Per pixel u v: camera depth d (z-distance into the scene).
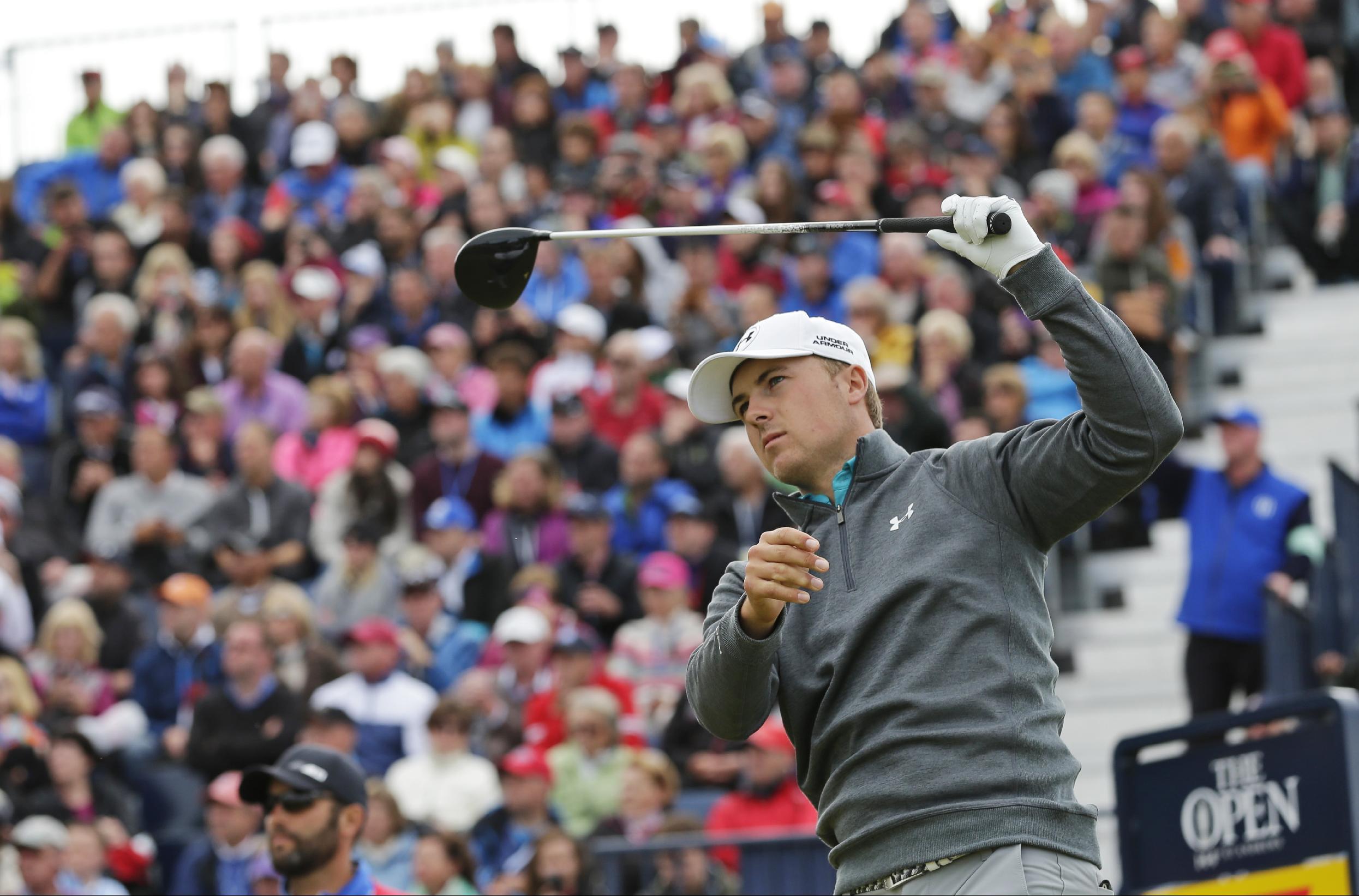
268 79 74.69
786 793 33.38
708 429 45.69
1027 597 12.74
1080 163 54.12
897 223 13.23
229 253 60.56
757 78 70.88
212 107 71.62
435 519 43.75
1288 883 22.38
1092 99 57.84
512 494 44.16
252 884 31.86
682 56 70.94
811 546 12.34
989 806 12.16
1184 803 23.64
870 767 12.52
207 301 59.84
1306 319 50.31
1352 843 21.67
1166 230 47.06
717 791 36.19
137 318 58.44
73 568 47.44
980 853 12.15
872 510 13.23
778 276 53.66
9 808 36.22
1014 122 59.56
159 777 39.19
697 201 56.53
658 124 63.72
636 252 53.94
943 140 60.50
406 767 35.38
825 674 12.89
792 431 13.47
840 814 12.70
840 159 56.69
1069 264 51.97
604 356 49.66
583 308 50.31
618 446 47.59
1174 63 62.97
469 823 34.66
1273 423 47.56
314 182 65.69
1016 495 12.82
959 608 12.60
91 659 42.66
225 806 34.53
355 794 21.72
